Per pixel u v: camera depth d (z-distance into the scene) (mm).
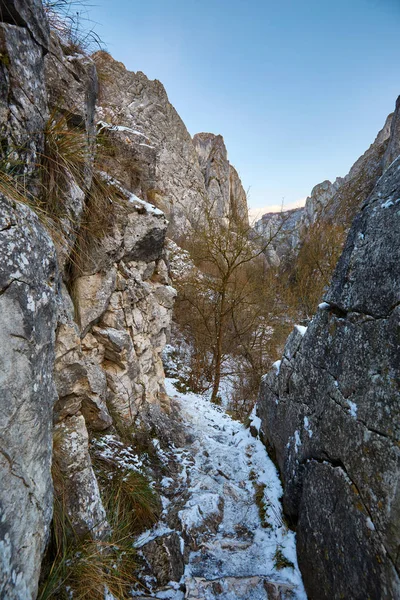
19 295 1344
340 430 2021
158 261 4777
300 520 2371
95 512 2152
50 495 1534
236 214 8961
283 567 2277
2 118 1732
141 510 2602
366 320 1987
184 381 8320
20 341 1327
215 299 10367
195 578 2152
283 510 2805
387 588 1399
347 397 2020
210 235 9016
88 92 3242
